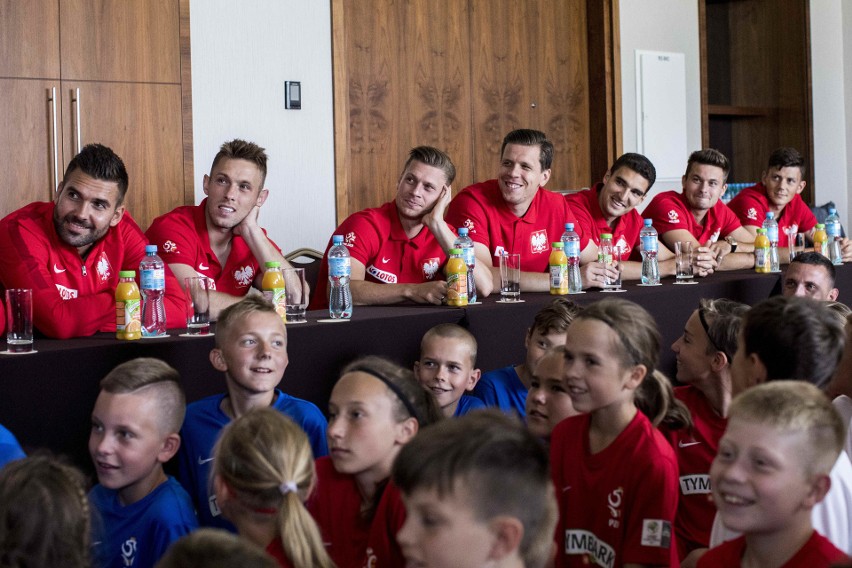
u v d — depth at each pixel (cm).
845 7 842
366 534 203
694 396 257
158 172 504
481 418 128
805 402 145
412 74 613
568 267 396
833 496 176
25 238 297
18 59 464
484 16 642
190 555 104
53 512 131
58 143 476
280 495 168
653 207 532
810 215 636
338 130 566
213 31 520
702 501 245
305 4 551
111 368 258
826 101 836
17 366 238
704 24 742
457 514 117
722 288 430
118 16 489
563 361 229
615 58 688
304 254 509
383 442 197
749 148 851
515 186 425
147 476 221
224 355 256
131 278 275
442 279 400
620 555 198
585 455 208
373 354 305
